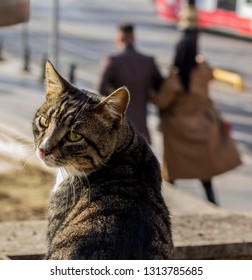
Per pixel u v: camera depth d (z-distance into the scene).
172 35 26.70
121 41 8.59
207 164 8.54
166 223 4.04
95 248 3.67
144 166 4.17
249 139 13.93
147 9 33.72
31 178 8.02
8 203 7.42
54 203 4.21
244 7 24.50
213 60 22.30
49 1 34.56
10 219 7.02
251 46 25.23
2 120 10.52
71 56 21.59
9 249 5.49
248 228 6.21
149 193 4.03
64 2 34.84
